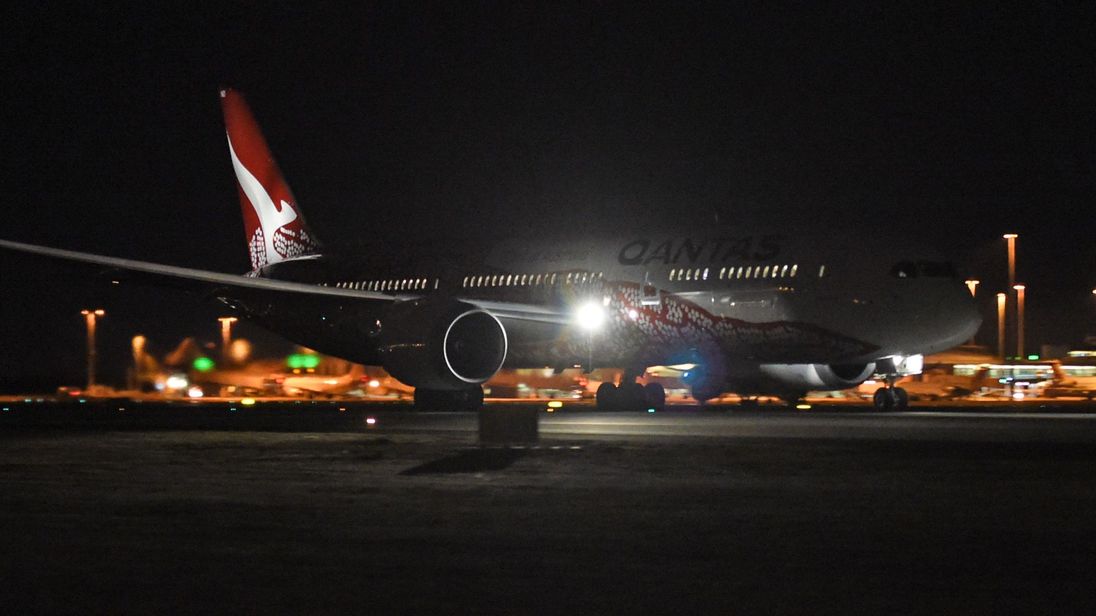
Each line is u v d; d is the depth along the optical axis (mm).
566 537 13617
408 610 10383
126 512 15734
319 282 45500
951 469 19250
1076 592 10789
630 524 14414
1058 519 14469
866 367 36156
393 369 34375
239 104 48719
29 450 24453
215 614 10312
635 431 27359
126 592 11125
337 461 21594
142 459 22359
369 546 13180
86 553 12977
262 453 23125
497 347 35000
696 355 36062
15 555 12930
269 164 48062
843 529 13961
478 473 19484
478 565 12141
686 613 10211
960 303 32062
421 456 22156
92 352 68062
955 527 14008
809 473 18953
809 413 34594
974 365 58500
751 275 34000
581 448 23078
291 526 14508
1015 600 10516
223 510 15805
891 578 11406
